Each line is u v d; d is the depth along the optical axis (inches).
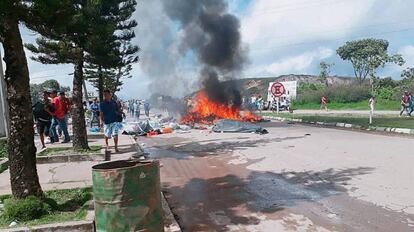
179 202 297.3
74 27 469.7
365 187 313.0
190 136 770.8
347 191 304.5
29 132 253.8
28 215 236.8
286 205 275.9
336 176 355.3
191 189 334.6
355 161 420.2
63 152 509.4
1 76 574.9
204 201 296.8
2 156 511.5
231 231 230.8
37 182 258.1
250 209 270.8
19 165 250.5
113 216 191.5
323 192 305.1
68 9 285.3
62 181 347.3
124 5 665.6
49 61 581.6
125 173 191.0
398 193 291.7
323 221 240.1
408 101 1088.2
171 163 464.4
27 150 252.2
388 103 1582.2
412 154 450.3
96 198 196.7
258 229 231.6
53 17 282.4
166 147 617.0
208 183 353.4
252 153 506.6
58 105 625.0
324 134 716.0
